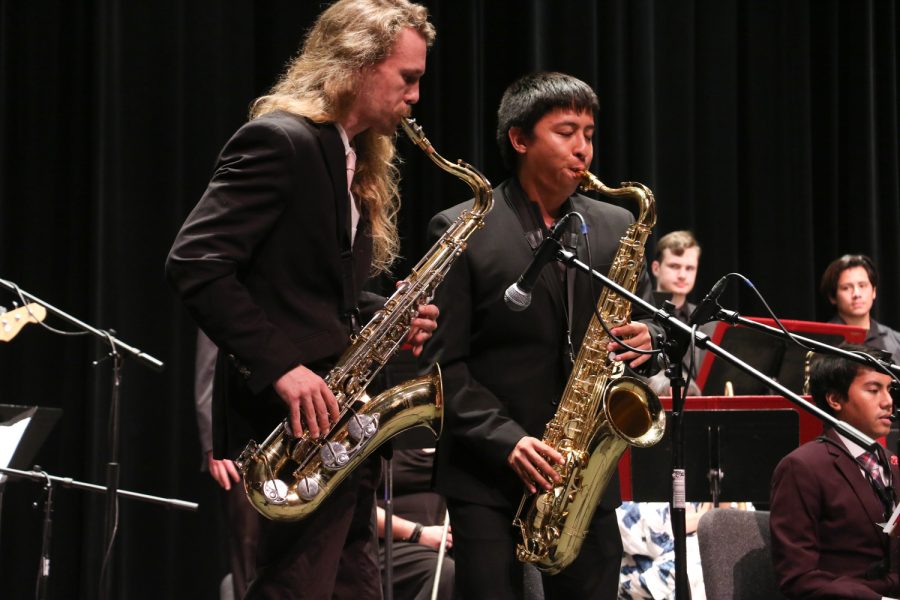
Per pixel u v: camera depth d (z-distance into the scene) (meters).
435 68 8.07
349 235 3.51
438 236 4.10
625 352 4.07
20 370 7.07
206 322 3.17
